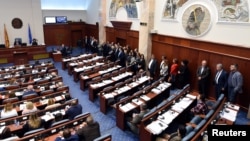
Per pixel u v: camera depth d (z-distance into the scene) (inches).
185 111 262.1
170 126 255.8
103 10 656.4
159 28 441.4
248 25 286.0
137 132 249.0
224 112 242.7
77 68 455.8
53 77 382.6
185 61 381.1
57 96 307.6
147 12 444.1
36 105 279.6
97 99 367.6
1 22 624.1
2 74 399.9
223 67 327.6
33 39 656.4
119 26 589.6
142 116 242.4
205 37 349.7
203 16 344.5
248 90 298.8
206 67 342.3
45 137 202.2
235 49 306.7
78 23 817.5
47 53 650.8
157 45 453.7
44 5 737.0
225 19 313.0
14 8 636.7
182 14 381.7
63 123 217.6
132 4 522.3
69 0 775.7
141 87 352.8
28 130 220.8
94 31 776.3
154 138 220.8
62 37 799.1
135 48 540.4
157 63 451.5
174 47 413.1
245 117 293.9
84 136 199.6
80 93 395.9
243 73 301.6
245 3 284.2
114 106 291.0
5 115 244.2
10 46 615.2
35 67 447.2
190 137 180.2
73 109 250.8
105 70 437.1
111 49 556.4
